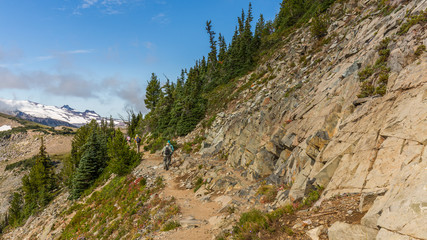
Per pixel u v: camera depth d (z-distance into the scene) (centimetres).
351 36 1789
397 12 1338
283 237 534
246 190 1152
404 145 523
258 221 650
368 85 880
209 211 1101
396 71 805
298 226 545
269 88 2492
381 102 740
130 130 6419
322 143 883
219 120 2858
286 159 1198
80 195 3047
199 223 966
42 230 2567
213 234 824
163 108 4650
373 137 652
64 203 3312
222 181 1373
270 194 955
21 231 3469
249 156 1548
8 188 12525
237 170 1558
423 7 1006
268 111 1783
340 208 537
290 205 675
